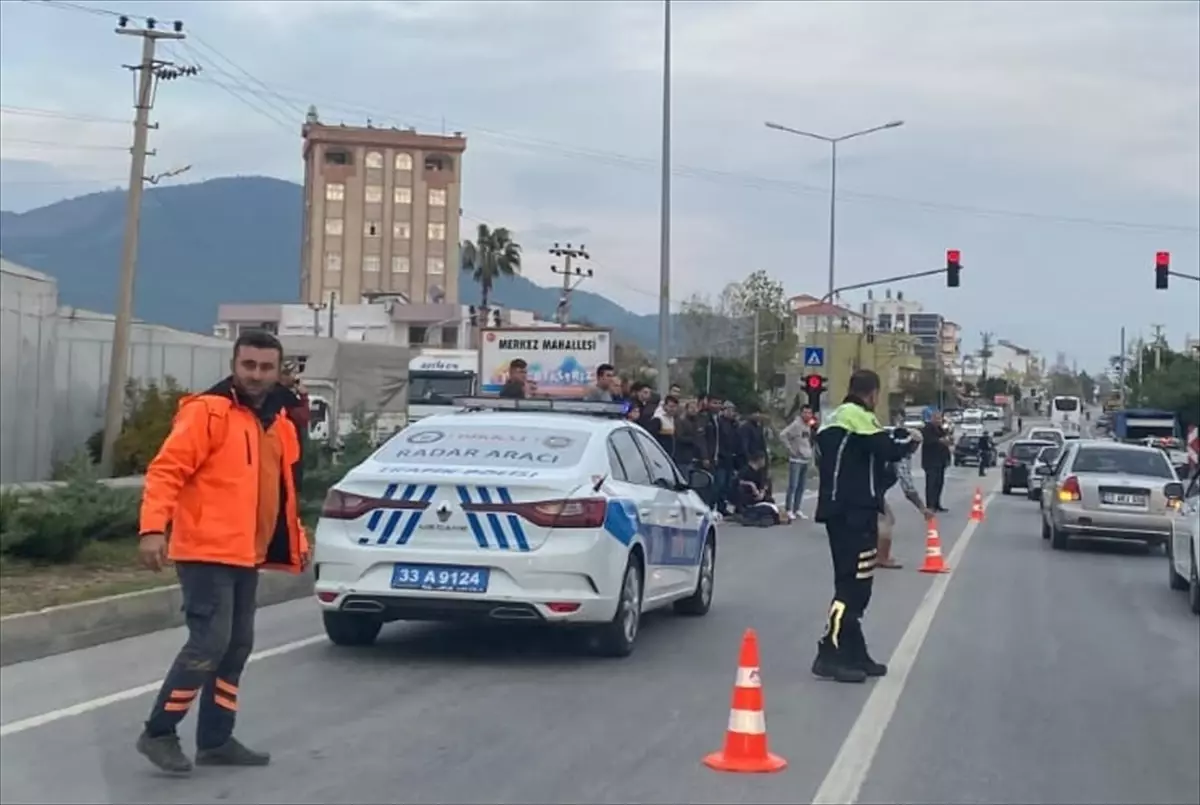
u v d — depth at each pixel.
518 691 10.23
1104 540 26.59
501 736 8.82
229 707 7.92
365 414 31.47
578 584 10.87
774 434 52.03
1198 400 92.38
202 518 7.47
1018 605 16.44
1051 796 7.89
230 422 7.50
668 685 10.55
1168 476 23.95
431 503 10.92
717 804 7.42
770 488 28.53
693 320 86.00
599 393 21.59
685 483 13.88
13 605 12.09
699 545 14.09
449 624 13.25
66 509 15.21
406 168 134.62
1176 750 9.12
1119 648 13.38
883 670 11.38
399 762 8.13
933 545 19.95
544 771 8.00
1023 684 11.29
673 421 23.78
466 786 7.65
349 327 96.62
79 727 8.83
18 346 29.58
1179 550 17.72
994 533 27.66
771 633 13.36
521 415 12.28
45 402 30.98
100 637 12.17
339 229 133.12
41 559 15.12
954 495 43.91
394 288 134.00
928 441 32.81
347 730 8.91
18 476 29.66
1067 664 12.34
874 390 11.23
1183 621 15.52
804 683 10.98
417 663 11.25
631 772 8.02
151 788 7.48
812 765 8.34
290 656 11.48
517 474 11.05
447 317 95.31
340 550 10.98
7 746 8.34
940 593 17.28
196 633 7.55
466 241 95.19
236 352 7.57
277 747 8.42
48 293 31.11
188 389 39.03
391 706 9.65
